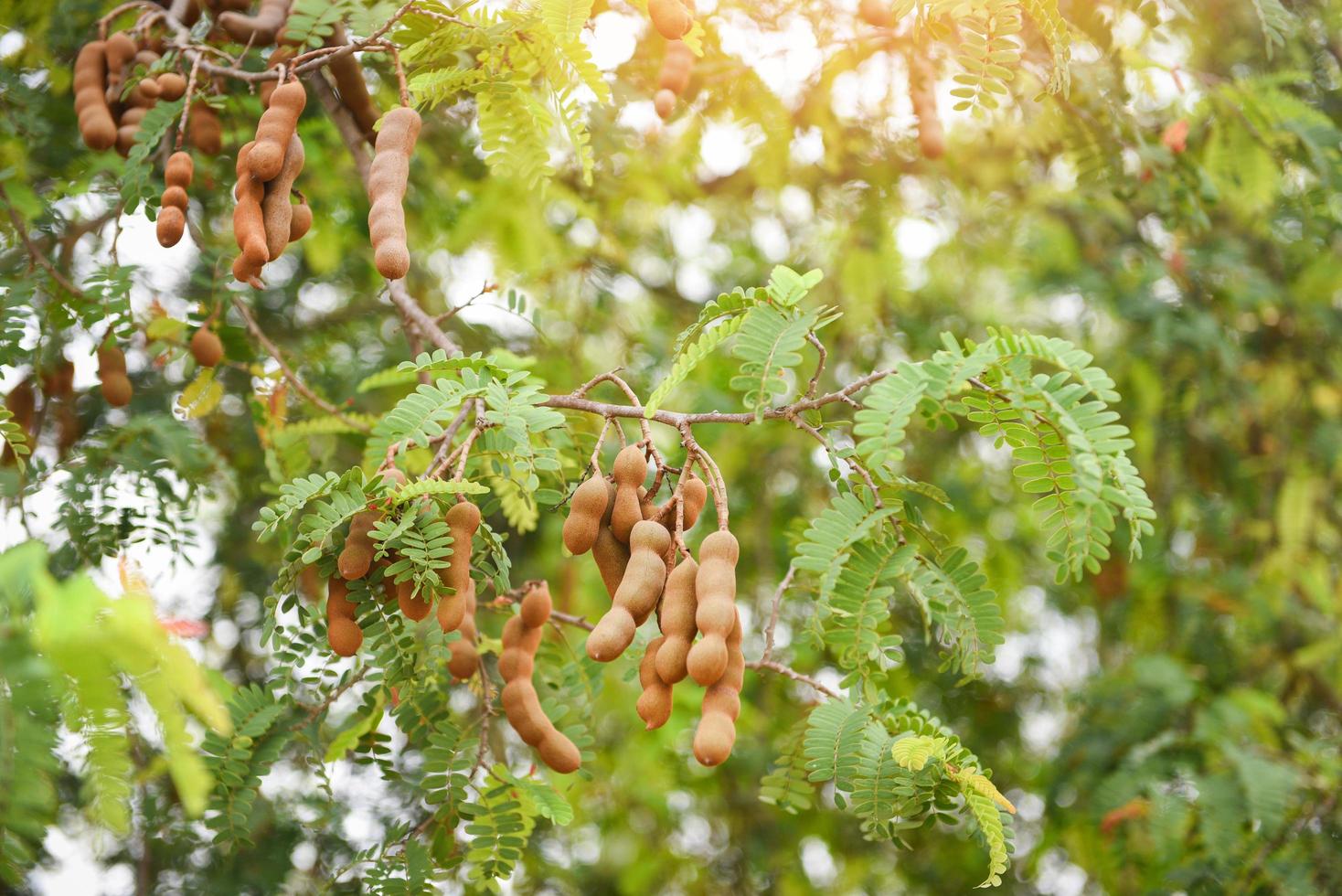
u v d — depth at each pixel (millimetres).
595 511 1871
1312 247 4773
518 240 4477
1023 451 1815
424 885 2420
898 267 5203
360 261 4809
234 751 2391
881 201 4898
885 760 2047
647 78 4191
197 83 2957
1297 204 4828
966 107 2471
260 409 3531
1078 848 4992
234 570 4523
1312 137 4129
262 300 4758
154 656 1337
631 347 5574
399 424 2047
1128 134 4125
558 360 4711
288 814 3787
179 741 1356
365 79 3232
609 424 2070
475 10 2680
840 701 2145
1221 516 5301
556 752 2314
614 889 5980
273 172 2123
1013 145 4867
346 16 2904
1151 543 5102
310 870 3934
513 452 2049
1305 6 4812
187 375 3865
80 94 2865
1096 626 6230
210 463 3334
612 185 4758
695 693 5082
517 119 2781
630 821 5965
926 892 6223
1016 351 1808
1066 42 2535
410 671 2064
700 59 4145
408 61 2643
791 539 2568
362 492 1879
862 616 1951
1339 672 4840
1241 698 4477
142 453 3133
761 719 5371
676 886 6098
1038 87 4031
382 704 2588
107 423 3814
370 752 2625
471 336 4598
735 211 5590
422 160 4266
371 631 1976
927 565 2012
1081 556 1756
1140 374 5250
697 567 1791
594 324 5379
